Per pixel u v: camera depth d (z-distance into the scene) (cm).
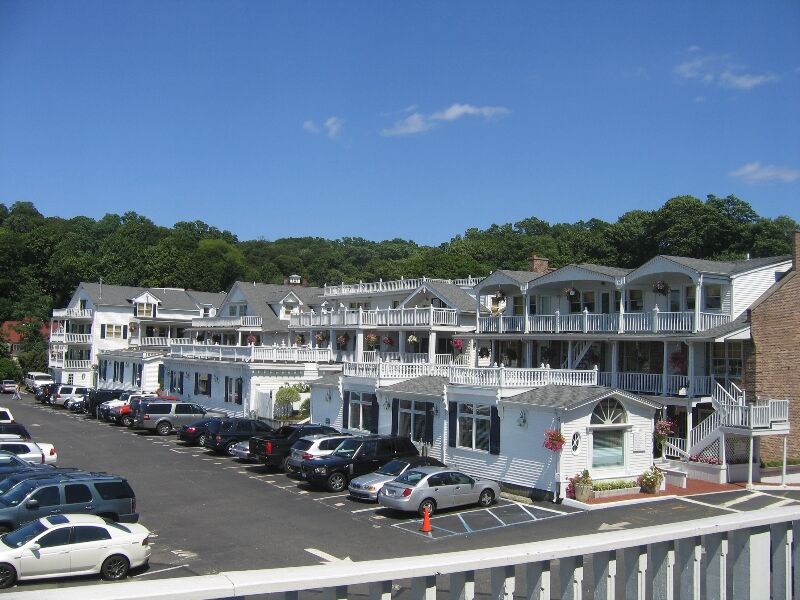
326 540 2198
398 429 3622
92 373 7675
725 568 537
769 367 3341
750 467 2992
